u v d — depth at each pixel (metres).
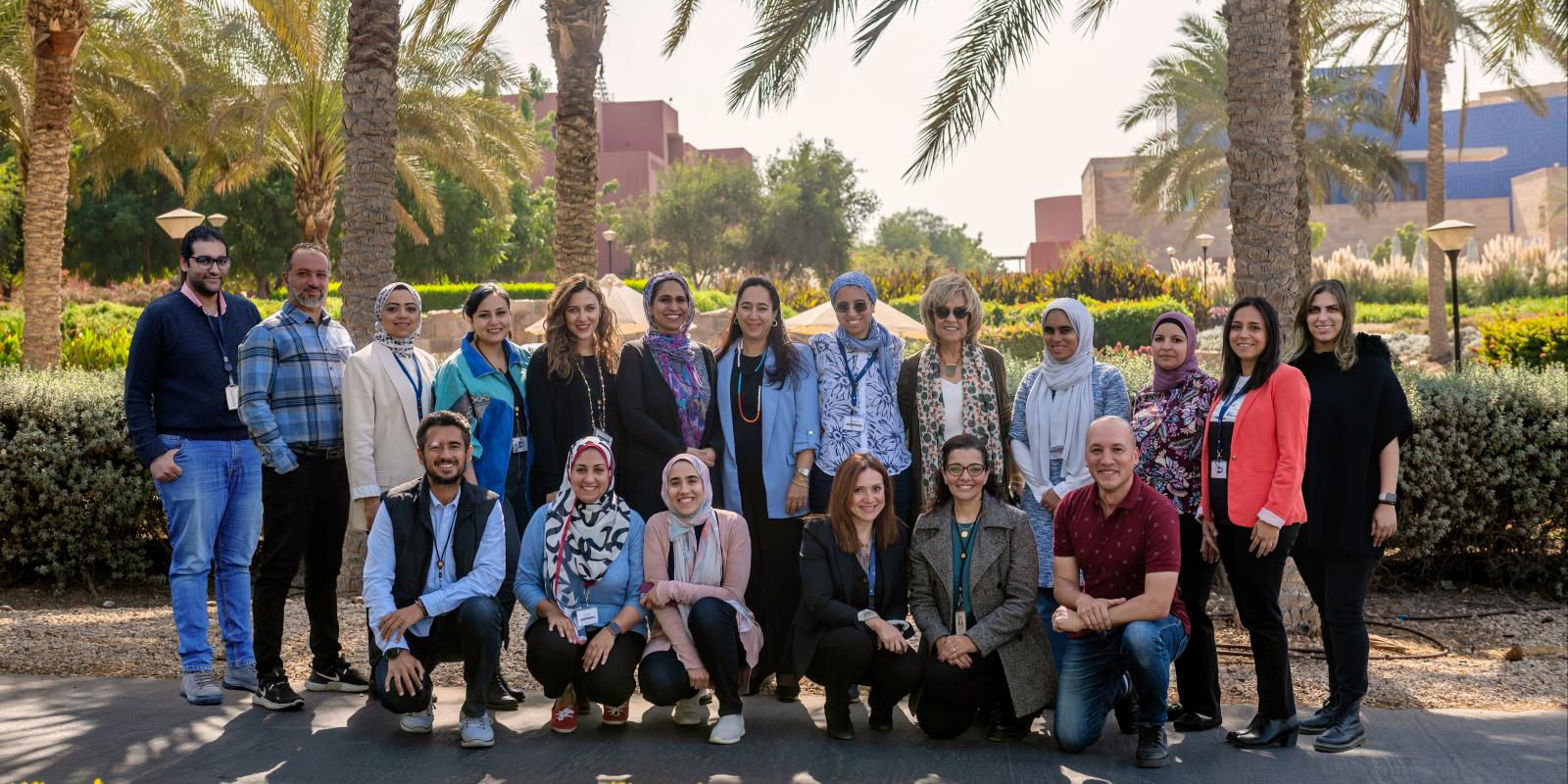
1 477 7.75
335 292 26.11
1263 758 4.36
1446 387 7.69
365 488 4.93
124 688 5.16
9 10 16.77
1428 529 7.54
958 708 4.52
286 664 5.66
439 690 5.27
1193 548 4.73
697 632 4.52
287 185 35.56
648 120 66.00
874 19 7.45
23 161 18.78
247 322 5.21
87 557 7.99
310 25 20.34
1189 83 32.34
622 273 53.22
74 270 38.22
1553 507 7.57
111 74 19.25
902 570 4.71
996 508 4.66
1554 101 61.03
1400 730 4.67
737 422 5.16
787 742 4.54
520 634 6.34
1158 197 35.78
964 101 7.91
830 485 5.06
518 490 5.17
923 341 14.18
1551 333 16.42
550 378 5.15
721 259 51.50
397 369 5.06
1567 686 5.38
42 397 7.96
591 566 4.61
